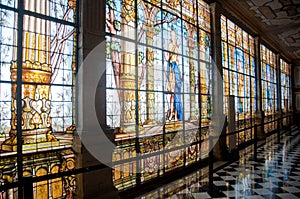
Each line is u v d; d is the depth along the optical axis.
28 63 3.83
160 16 6.55
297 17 11.55
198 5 8.39
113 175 5.06
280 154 9.70
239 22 11.36
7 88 3.58
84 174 4.24
